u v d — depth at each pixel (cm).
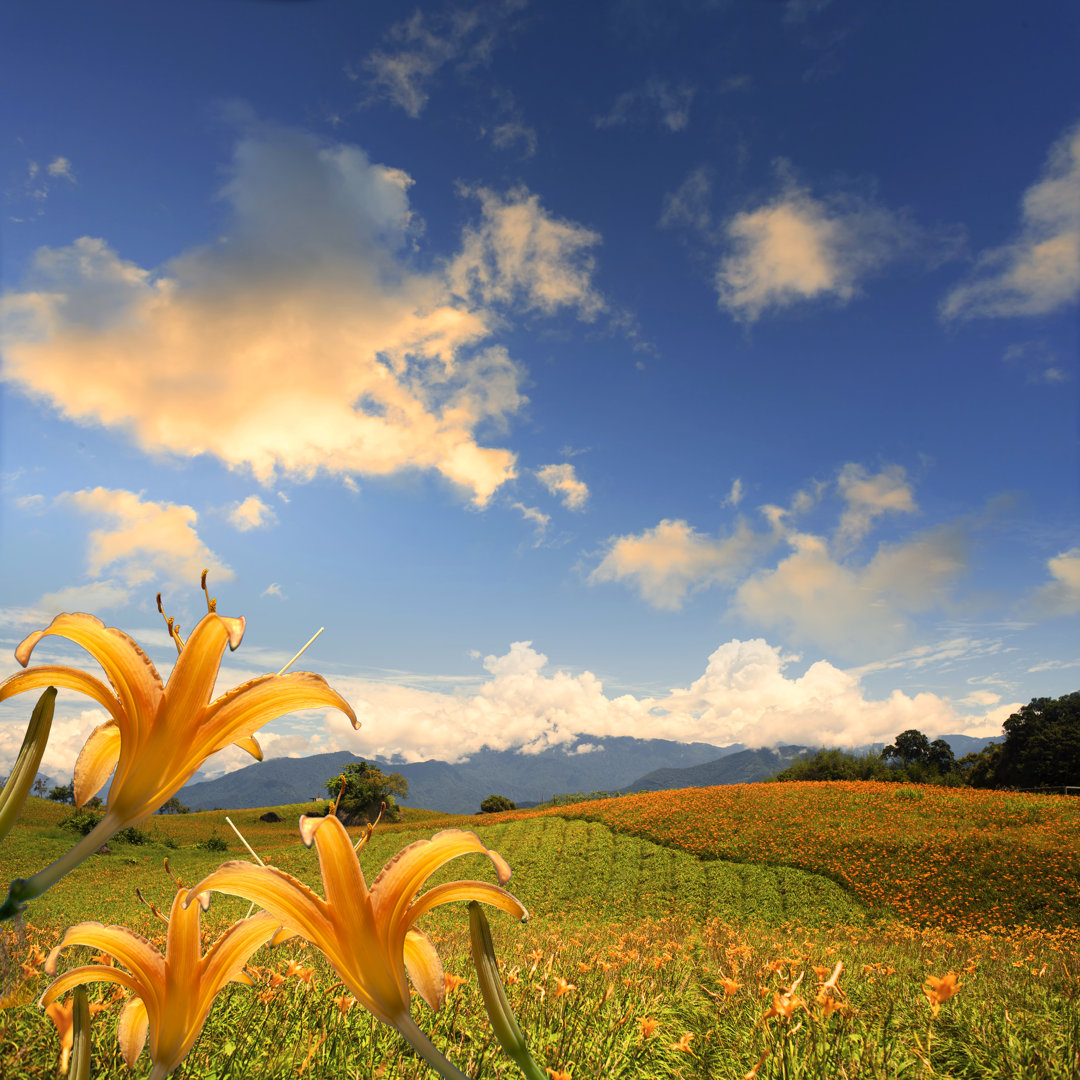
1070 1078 252
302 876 2084
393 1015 72
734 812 2872
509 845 2692
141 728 67
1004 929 1420
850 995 382
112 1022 247
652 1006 313
